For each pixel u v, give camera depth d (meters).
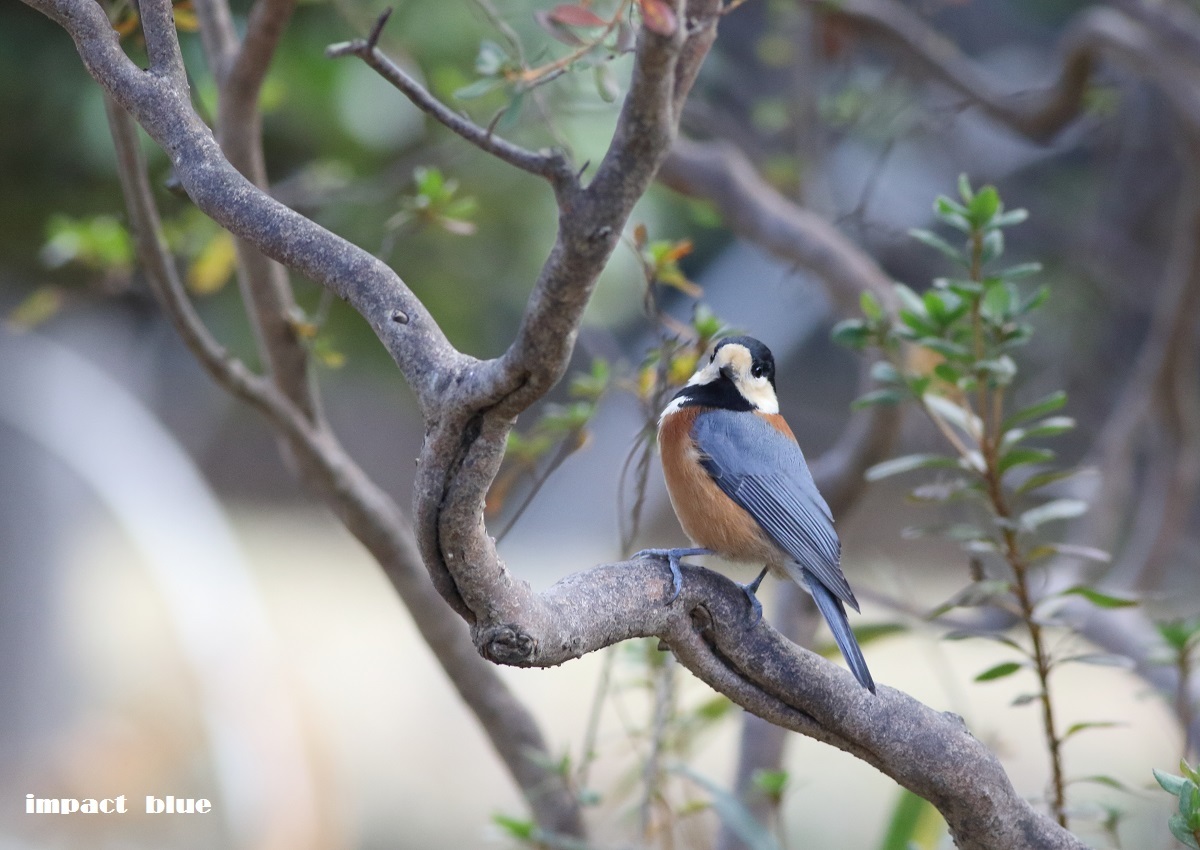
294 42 11.95
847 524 10.70
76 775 13.63
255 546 25.45
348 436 26.05
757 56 15.19
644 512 12.70
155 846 13.27
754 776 7.74
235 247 7.62
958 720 5.36
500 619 4.25
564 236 3.52
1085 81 11.27
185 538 14.91
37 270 14.79
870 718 5.14
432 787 17.58
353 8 10.27
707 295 17.66
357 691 20.00
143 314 16.42
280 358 7.91
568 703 17.27
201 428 21.67
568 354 3.69
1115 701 17.42
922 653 19.12
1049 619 6.80
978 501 7.08
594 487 15.51
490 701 8.18
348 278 4.16
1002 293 6.55
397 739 18.67
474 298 13.87
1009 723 17.12
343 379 17.00
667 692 7.45
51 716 15.48
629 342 14.24
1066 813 6.47
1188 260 12.05
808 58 12.60
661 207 13.48
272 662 13.12
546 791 7.95
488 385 3.75
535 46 10.78
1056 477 6.54
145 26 4.43
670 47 3.30
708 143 13.34
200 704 13.05
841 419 24.19
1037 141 11.87
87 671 15.50
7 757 15.15
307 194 10.73
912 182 16.78
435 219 7.66
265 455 26.77
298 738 12.32
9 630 15.62
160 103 4.38
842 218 10.48
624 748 10.01
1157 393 12.26
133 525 14.99
